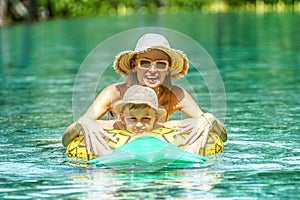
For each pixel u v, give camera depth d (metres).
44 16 41.81
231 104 12.00
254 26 32.41
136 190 6.68
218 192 6.58
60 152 8.47
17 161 8.02
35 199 6.48
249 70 16.94
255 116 10.79
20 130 9.93
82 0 45.78
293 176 7.14
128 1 49.88
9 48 24.09
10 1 39.06
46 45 24.80
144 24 34.16
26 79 15.95
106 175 7.28
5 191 6.76
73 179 7.15
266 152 8.30
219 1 50.81
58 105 12.14
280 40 25.08
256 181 6.96
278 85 14.34
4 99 12.98
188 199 6.36
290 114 10.92
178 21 36.06
